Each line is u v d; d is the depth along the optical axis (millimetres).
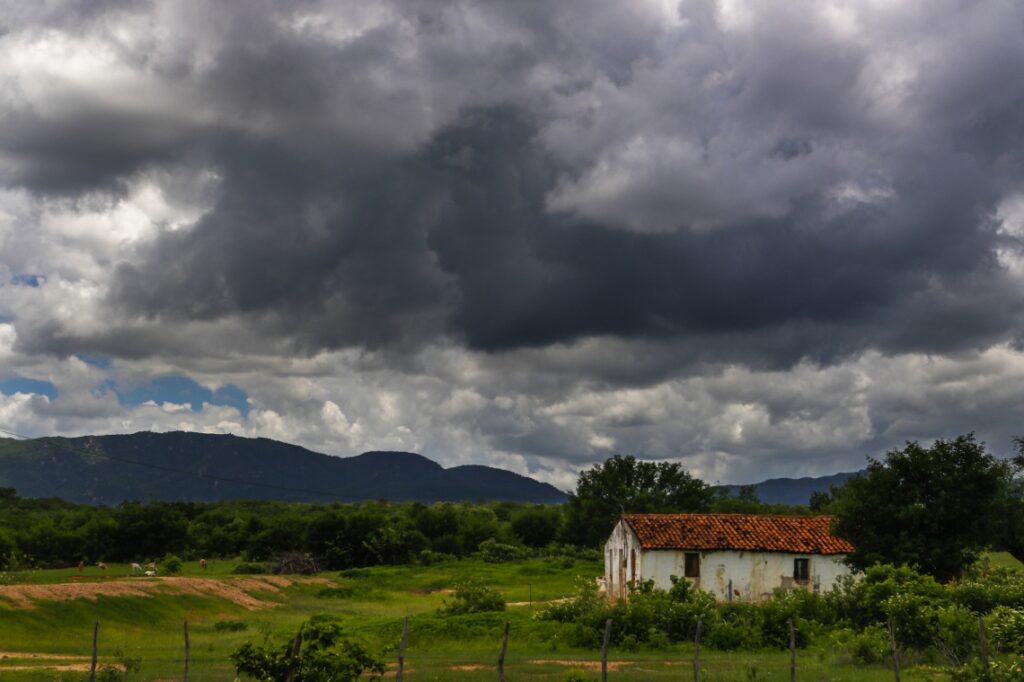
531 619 45375
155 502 124688
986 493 48719
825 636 38938
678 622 40656
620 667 31844
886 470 49875
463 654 37344
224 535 115562
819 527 53844
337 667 20891
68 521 113500
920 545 48062
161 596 57250
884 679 27562
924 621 32188
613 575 56375
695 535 51719
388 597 72125
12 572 68875
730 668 31297
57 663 34875
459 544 116125
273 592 68812
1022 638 23609
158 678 29297
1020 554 55500
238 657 20859
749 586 50906
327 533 105750
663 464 117000
